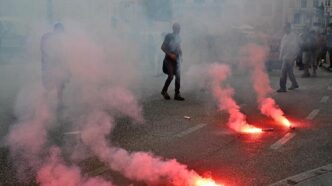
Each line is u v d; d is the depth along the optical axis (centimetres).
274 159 336
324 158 338
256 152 354
